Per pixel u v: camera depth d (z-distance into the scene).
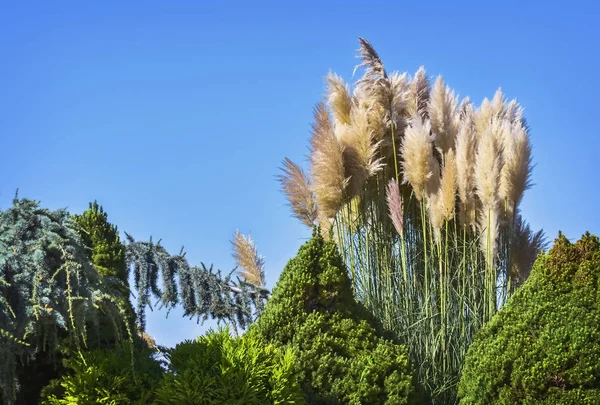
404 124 9.71
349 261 9.05
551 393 6.58
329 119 8.89
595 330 6.67
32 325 4.83
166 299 6.73
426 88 10.53
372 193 9.56
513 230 9.30
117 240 7.14
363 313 7.30
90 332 6.33
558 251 7.14
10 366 4.88
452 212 8.82
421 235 9.63
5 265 4.88
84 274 5.24
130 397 5.77
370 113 9.41
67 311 5.05
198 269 6.83
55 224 5.26
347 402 6.58
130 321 6.62
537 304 7.00
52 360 6.08
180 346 6.34
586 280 6.92
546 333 6.79
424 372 8.00
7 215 5.22
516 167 9.14
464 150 9.11
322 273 7.09
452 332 8.34
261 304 7.29
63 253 5.05
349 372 6.71
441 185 8.91
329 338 6.86
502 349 6.96
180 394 5.66
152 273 6.81
